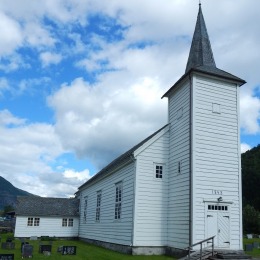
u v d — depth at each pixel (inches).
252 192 2933.1
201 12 1025.5
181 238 801.6
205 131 832.3
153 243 862.5
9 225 2161.7
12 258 649.6
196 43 983.6
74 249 848.3
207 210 786.8
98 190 1286.9
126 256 812.6
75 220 1648.6
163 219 884.6
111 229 1045.8
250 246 1011.3
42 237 1492.4
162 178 912.3
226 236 786.8
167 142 941.2
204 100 852.0
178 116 908.6
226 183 819.4
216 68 937.5
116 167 1036.5
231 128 859.4
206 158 816.3
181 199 828.6
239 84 895.7
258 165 2974.9
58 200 1733.5
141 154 906.1
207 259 709.9
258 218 2304.4
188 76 868.0
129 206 905.5
